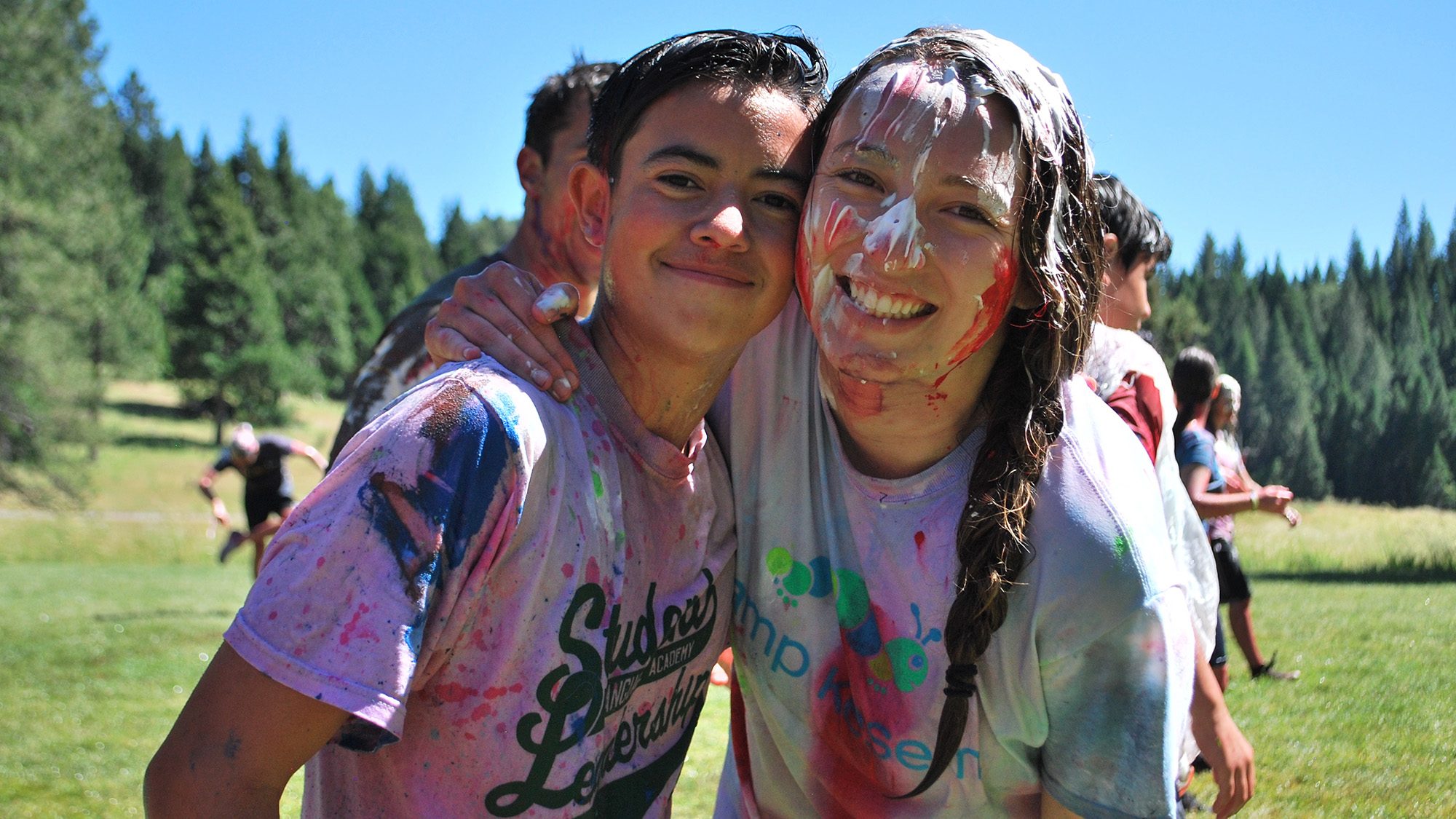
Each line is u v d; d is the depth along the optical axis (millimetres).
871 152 1363
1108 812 1511
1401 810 2586
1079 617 1443
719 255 1391
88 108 40094
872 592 1602
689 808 3414
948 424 1525
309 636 1145
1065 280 1462
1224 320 23969
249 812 1153
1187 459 4469
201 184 97562
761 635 1705
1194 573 2148
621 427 1448
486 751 1268
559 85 3076
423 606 1172
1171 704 1463
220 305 57500
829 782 1742
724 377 1516
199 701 1167
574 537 1311
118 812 3541
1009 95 1357
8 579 11406
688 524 1556
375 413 2623
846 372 1445
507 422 1246
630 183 1430
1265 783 2803
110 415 56562
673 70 1407
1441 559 5168
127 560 16484
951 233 1365
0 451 25703
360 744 1182
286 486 9406
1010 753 1588
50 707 4980
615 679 1394
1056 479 1475
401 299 98000
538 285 1476
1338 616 4438
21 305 26500
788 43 1588
